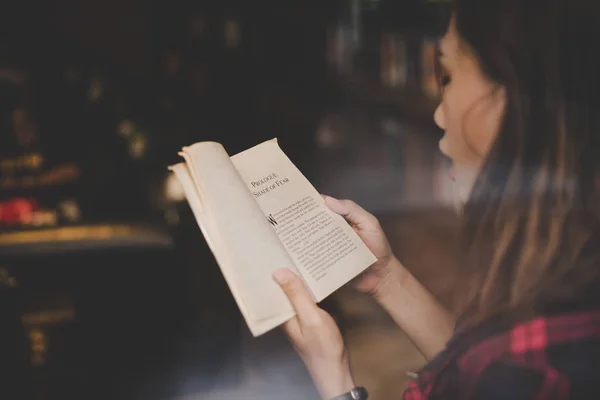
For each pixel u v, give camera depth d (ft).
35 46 16.74
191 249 11.21
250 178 3.83
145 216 12.24
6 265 9.66
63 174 12.71
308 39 24.36
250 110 20.98
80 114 13.79
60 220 11.54
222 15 20.24
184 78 18.85
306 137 23.86
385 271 4.24
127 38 18.31
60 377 9.77
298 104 24.08
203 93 19.25
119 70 18.34
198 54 19.42
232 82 20.26
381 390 10.46
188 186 3.49
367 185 22.61
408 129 21.61
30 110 13.52
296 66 23.99
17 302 9.00
